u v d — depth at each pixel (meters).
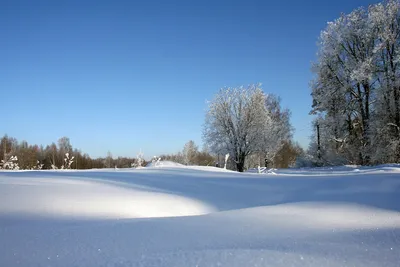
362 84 22.75
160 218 3.84
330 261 2.15
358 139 23.66
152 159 14.93
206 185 6.95
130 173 8.49
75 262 2.10
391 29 22.03
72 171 9.30
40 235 2.79
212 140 28.12
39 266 2.03
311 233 3.09
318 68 24.80
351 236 2.94
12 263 2.09
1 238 2.68
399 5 21.58
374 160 21.42
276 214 4.29
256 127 27.88
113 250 2.38
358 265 2.08
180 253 2.30
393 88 21.25
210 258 2.18
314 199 5.55
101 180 6.52
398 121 21.09
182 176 8.19
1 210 3.67
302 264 2.08
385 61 22.00
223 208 5.40
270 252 2.33
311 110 26.06
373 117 22.42
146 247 2.48
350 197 5.45
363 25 23.14
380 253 2.35
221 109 28.05
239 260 2.14
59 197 4.45
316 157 28.73
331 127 24.61
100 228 3.11
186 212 4.82
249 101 28.17
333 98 24.22
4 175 7.03
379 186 5.94
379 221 3.80
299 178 7.93
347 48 24.16
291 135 39.00
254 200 5.99
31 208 3.84
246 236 2.93
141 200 4.80
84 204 4.25
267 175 9.60
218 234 3.00
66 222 3.39
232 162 29.38
